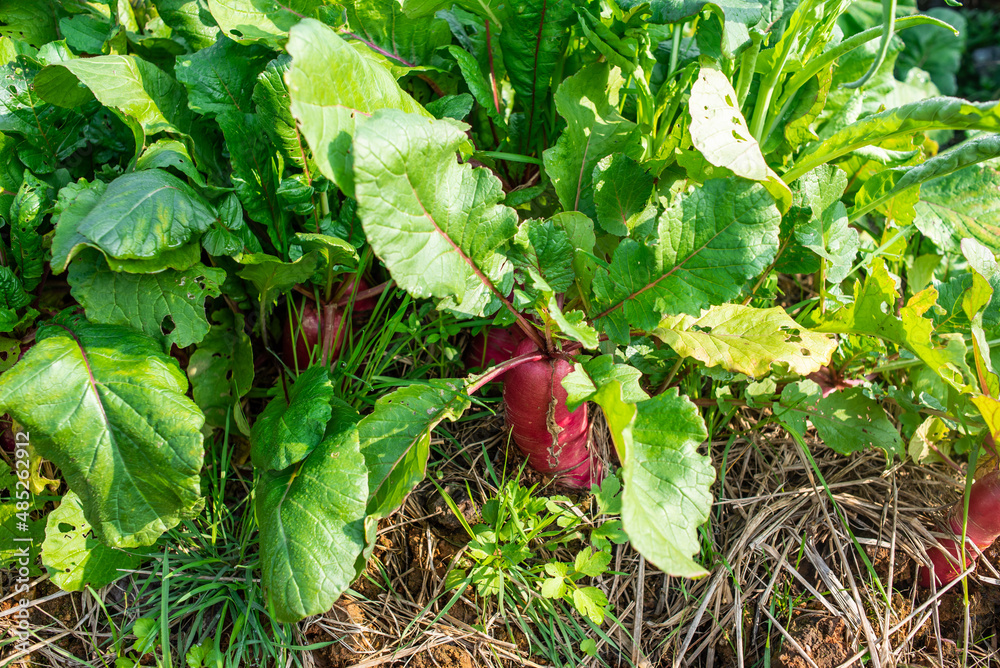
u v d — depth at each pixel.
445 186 1.31
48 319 1.58
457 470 1.75
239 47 1.67
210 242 1.42
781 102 1.72
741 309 1.53
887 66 2.30
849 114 2.07
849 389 1.72
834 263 1.70
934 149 2.27
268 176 1.61
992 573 1.71
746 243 1.40
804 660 1.56
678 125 1.73
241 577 1.56
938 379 1.72
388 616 1.55
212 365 1.66
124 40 1.79
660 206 1.70
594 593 1.45
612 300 1.55
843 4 1.64
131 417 1.30
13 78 1.62
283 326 1.80
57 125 1.68
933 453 1.82
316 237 1.38
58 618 1.52
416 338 1.76
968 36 3.57
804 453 1.77
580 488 1.72
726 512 1.78
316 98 1.17
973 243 1.74
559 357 1.57
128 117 1.50
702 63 1.60
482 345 1.81
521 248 1.52
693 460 1.32
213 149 1.72
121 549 1.51
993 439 1.56
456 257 1.38
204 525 1.62
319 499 1.34
